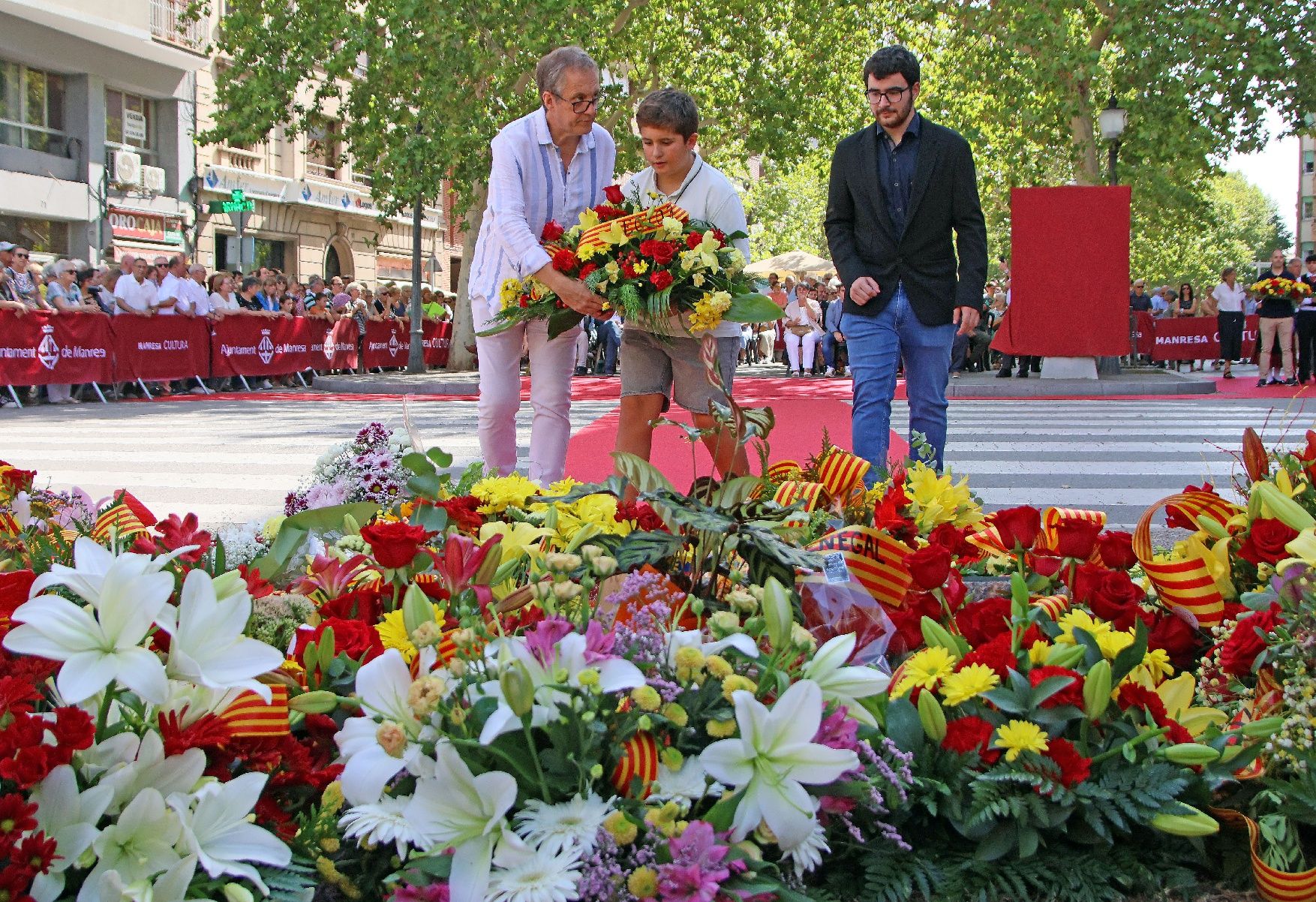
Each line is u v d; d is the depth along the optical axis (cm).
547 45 2238
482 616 234
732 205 506
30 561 267
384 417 1401
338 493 379
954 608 281
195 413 1477
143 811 178
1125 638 236
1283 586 250
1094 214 1953
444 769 181
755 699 197
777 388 2086
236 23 2444
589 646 191
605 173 541
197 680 188
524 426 1305
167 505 709
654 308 454
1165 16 2522
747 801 188
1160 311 3269
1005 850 211
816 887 208
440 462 329
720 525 251
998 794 212
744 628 218
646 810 185
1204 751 213
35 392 1608
